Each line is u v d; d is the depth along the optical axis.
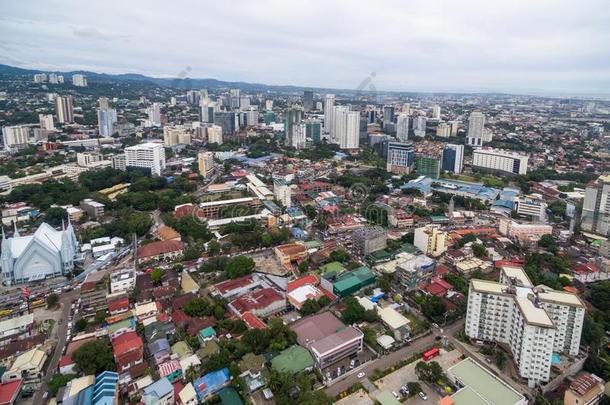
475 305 185.38
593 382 152.75
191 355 170.88
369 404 151.12
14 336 186.88
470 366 163.75
